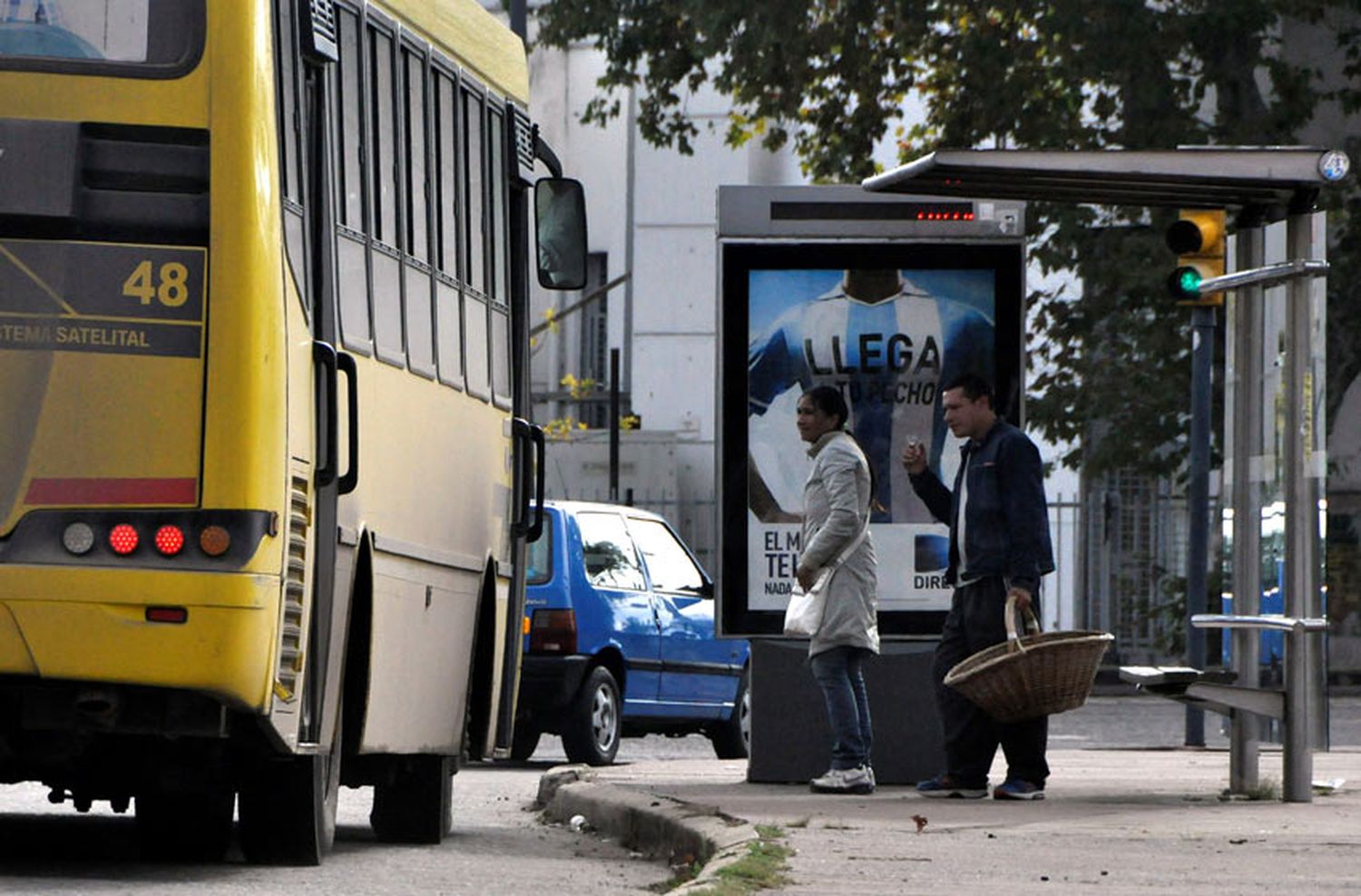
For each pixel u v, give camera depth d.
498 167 31.98
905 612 38.31
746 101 80.12
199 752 24.55
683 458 103.06
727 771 40.47
